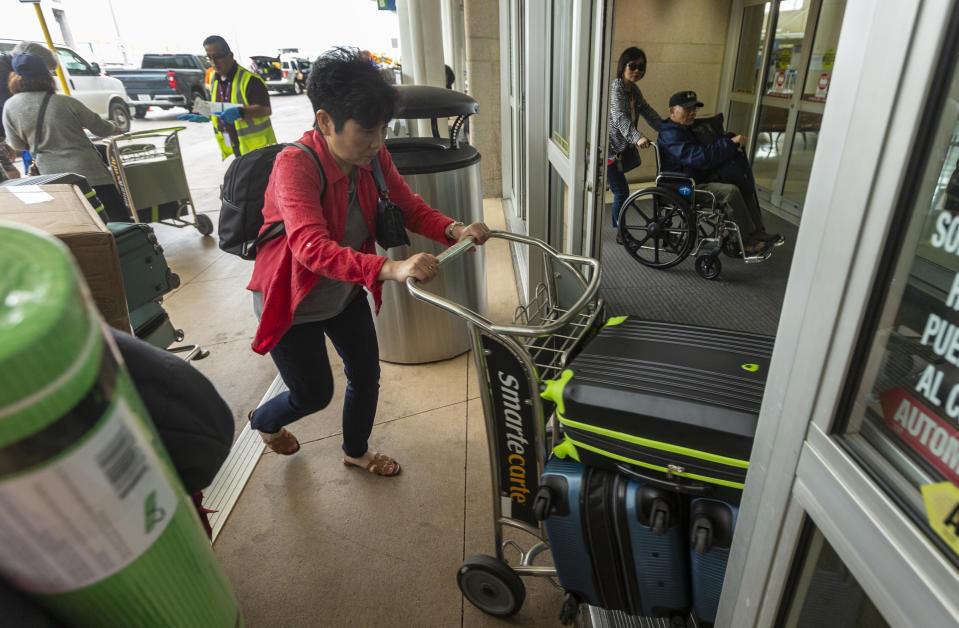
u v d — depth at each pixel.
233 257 4.35
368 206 1.58
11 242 0.24
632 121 4.02
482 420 2.41
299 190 1.35
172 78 12.98
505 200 5.42
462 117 2.61
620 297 3.54
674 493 1.11
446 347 2.86
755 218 3.84
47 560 0.25
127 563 0.27
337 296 1.63
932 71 0.42
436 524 1.89
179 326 3.32
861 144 0.50
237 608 0.40
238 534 1.88
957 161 0.45
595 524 1.15
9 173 5.67
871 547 0.55
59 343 0.22
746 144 5.50
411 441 2.29
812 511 0.64
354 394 1.90
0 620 0.25
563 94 2.45
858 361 0.54
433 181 2.48
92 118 3.75
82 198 1.29
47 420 0.22
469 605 1.61
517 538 1.82
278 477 2.12
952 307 0.47
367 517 1.93
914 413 0.51
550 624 1.54
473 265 2.77
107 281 1.08
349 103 1.22
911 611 0.50
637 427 1.05
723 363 1.15
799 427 0.65
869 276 0.50
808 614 0.77
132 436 0.27
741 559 0.85
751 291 3.57
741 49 5.47
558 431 1.54
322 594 1.66
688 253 3.72
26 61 3.48
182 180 4.47
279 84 20.98
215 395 0.58
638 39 5.44
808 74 4.53
